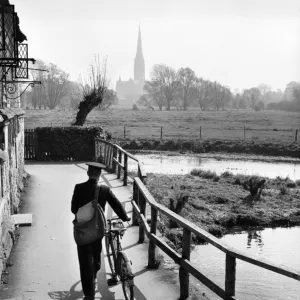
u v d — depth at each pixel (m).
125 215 6.18
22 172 16.23
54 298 6.47
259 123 85.94
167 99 175.38
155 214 7.73
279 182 22.91
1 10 11.95
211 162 36.25
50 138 22.86
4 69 12.51
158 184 20.09
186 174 25.48
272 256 12.01
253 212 16.45
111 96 40.31
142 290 6.71
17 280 7.20
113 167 19.02
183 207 15.45
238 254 4.89
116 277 6.93
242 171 30.73
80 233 5.92
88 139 23.00
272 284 9.74
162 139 49.34
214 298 7.91
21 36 15.20
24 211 12.00
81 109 30.95
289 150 43.06
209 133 60.34
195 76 177.75
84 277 5.98
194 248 12.41
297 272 4.14
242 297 8.93
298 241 13.54
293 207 17.59
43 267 7.82
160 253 8.69
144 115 112.75
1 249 7.27
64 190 14.87
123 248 8.81
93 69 31.00
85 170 19.58
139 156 39.84
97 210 5.94
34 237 9.66
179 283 7.01
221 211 16.42
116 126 72.25
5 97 13.28
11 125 10.89
